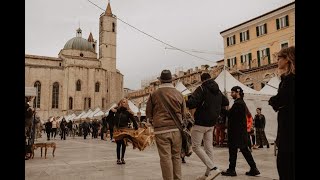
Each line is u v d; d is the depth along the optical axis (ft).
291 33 107.55
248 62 124.26
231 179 18.92
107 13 308.19
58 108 266.98
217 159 30.35
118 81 307.99
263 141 45.47
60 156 35.96
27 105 33.42
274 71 101.50
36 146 33.83
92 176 21.03
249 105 52.80
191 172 22.15
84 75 271.49
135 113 89.92
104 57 299.79
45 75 266.36
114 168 24.89
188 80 169.17
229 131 20.71
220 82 53.88
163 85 15.17
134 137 26.86
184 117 15.78
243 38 128.16
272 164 26.03
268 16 116.37
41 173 22.59
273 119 55.11
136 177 20.35
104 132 85.87
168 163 13.99
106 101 285.43
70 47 299.79
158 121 14.47
